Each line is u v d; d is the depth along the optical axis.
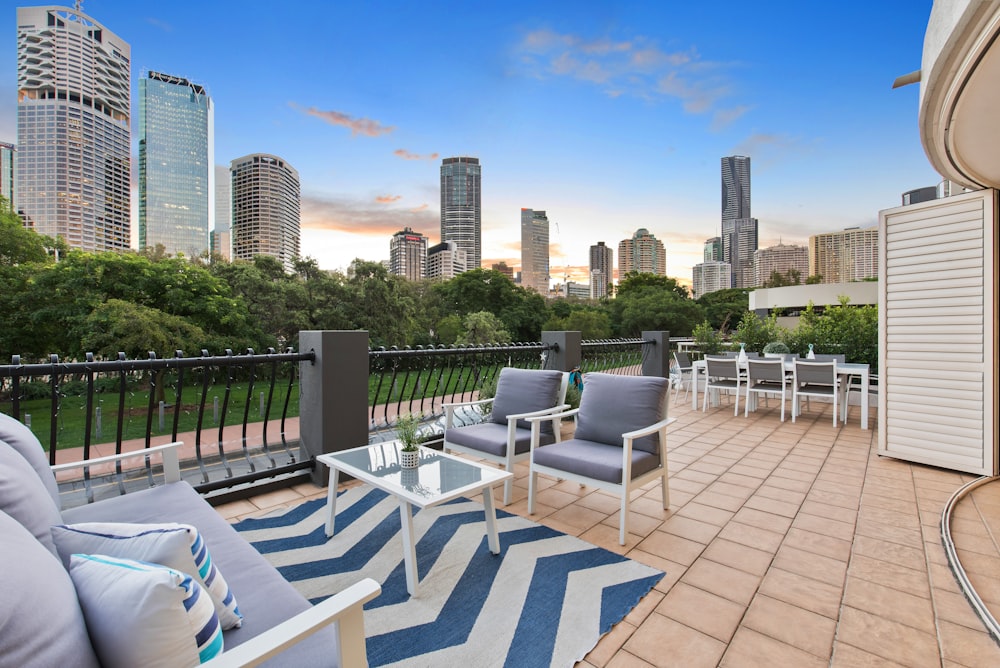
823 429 5.22
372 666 1.58
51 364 2.41
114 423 13.72
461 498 3.14
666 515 2.86
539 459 2.85
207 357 2.97
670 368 8.31
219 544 1.56
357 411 3.42
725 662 1.61
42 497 1.31
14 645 0.64
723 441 4.68
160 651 0.83
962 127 2.49
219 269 20.97
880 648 1.67
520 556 2.34
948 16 1.86
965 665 1.59
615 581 2.11
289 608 1.24
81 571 0.92
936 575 2.17
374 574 2.18
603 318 30.89
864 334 7.23
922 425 3.80
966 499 3.10
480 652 1.65
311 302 22.39
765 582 2.11
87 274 15.65
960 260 3.58
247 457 3.32
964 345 3.58
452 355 4.90
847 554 2.37
